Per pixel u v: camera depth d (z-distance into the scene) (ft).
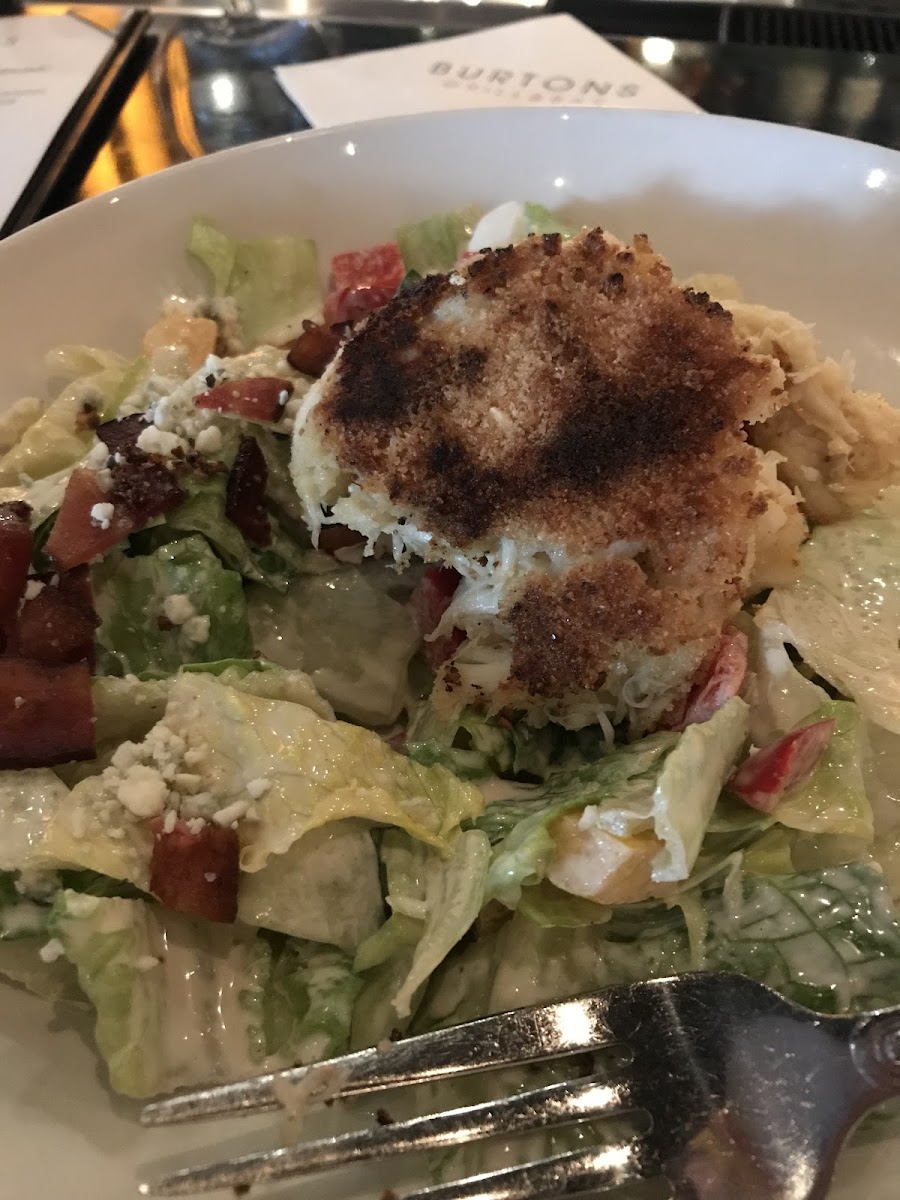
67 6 1.01
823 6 0.96
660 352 0.45
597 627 0.44
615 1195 0.34
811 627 0.47
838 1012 0.37
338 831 0.42
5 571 0.46
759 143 0.62
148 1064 0.37
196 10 0.99
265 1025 0.39
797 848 0.42
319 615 0.52
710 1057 0.35
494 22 0.97
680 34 0.94
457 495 0.44
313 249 0.66
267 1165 0.32
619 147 0.64
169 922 0.40
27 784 0.41
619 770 0.43
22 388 0.58
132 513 0.48
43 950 0.37
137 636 0.49
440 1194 0.32
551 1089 0.34
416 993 0.40
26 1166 0.34
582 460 0.43
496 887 0.39
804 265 0.62
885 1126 0.34
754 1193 0.32
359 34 0.97
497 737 0.47
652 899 0.40
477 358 0.46
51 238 0.59
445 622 0.49
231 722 0.42
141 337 0.62
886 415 0.53
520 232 0.61
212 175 0.64
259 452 0.52
